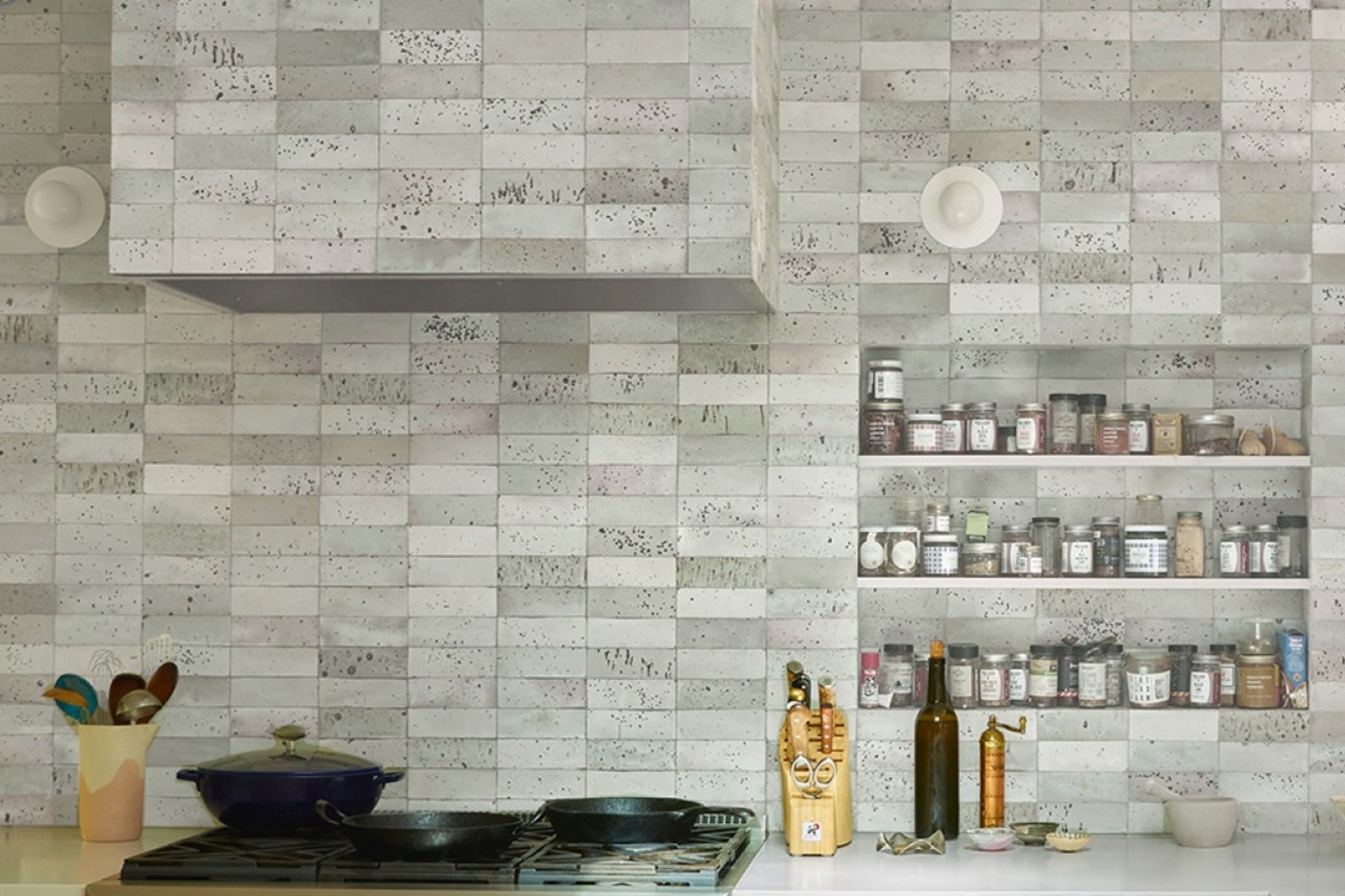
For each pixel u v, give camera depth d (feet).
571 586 13.32
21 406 13.57
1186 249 13.29
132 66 11.42
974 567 13.35
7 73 13.67
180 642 13.43
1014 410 13.92
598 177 11.23
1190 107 13.34
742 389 13.32
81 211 13.50
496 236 11.25
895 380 13.47
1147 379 13.87
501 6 11.31
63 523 13.52
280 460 13.47
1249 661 13.30
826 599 13.23
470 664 13.32
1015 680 13.46
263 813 11.98
